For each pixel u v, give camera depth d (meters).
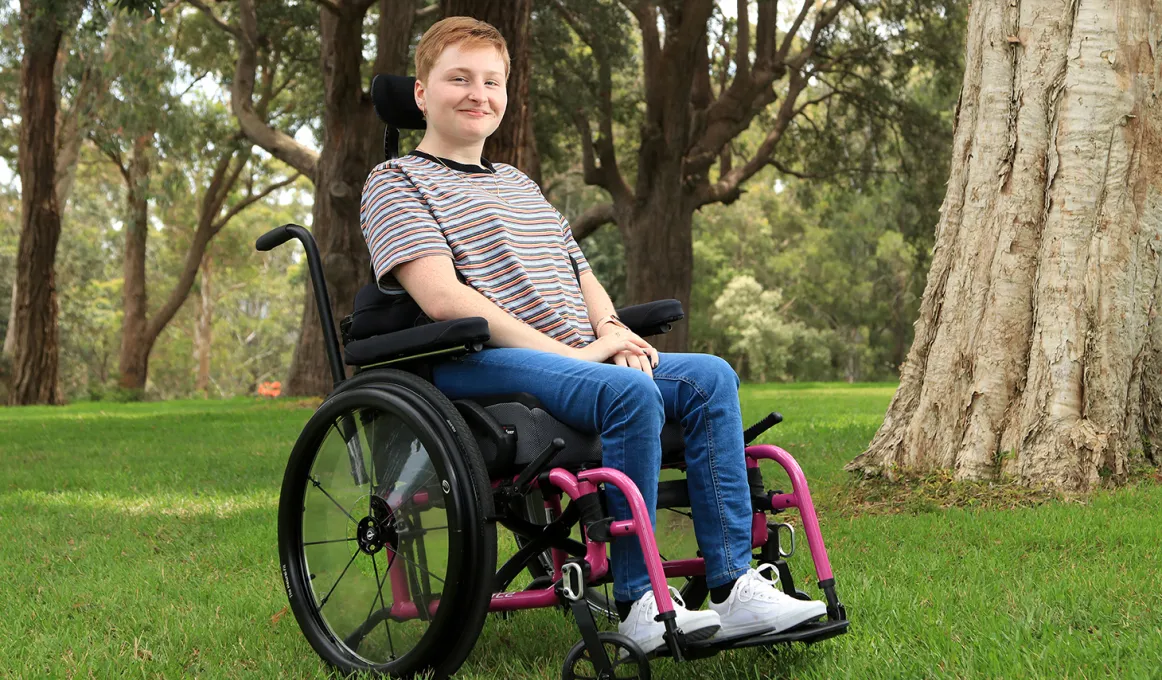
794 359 43.12
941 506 4.77
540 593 2.29
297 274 46.78
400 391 2.32
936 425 5.19
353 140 15.43
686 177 20.55
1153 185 5.04
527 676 2.38
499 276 2.49
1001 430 5.02
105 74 21.72
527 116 11.18
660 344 20.41
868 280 43.84
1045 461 4.86
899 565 3.41
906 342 45.19
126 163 32.03
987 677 2.15
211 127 26.22
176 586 3.53
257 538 4.43
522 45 11.05
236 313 54.19
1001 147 5.10
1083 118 4.92
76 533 4.77
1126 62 4.93
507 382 2.33
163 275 47.41
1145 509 4.33
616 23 19.83
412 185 2.53
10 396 21.67
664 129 19.75
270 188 31.03
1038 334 4.96
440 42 2.63
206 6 17.84
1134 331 5.04
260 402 18.02
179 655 2.69
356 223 15.68
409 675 2.31
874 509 4.84
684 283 20.44
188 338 52.34
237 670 2.54
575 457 2.30
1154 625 2.55
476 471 2.19
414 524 2.31
